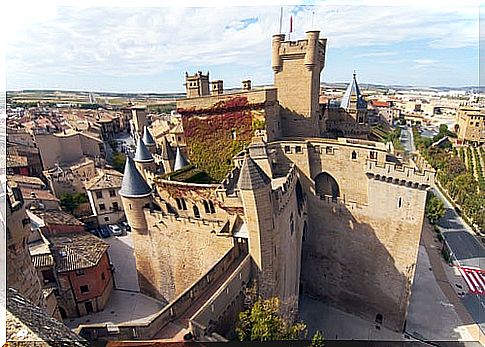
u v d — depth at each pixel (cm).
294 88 4619
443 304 4444
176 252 3600
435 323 4081
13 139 6050
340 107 5916
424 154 8688
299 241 3934
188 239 3447
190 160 4831
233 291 2427
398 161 3862
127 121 13750
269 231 2683
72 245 3853
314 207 4178
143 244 3847
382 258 3791
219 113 4450
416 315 4225
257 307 2272
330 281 4262
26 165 5959
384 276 3816
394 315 3841
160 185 3872
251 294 2552
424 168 3459
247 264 2694
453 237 6322
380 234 3753
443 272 5206
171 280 3744
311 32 4300
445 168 8000
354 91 5791
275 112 4525
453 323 4084
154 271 3853
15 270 1666
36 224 4041
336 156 4000
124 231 5797
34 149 6700
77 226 4391
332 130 5847
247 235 3017
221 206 3362
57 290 3503
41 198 4931
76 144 7538
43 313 1518
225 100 4366
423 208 3419
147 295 4003
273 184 3291
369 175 3709
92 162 6869
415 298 4575
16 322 1247
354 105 5762
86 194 6306
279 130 4731
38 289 1908
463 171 7644
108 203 5994
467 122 8806
